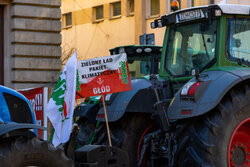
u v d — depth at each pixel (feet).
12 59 48.44
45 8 49.65
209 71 23.54
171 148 23.35
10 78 48.47
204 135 21.94
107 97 26.86
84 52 105.81
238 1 76.23
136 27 93.40
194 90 22.07
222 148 21.76
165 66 26.58
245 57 24.66
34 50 49.08
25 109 20.07
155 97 26.30
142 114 26.58
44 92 29.09
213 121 21.94
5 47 48.47
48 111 21.45
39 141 18.37
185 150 22.54
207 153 21.71
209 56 24.59
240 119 22.21
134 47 41.16
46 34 49.75
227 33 24.32
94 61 24.29
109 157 21.67
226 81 21.99
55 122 21.33
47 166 18.37
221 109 21.99
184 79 25.52
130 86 23.93
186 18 25.39
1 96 19.52
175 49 26.21
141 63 41.47
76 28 107.76
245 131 22.85
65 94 21.43
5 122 19.24
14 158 17.47
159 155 24.71
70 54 60.54
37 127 17.90
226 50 24.26
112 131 26.43
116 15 99.96
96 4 102.94
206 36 24.84
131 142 26.12
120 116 25.68
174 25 26.35
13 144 17.61
